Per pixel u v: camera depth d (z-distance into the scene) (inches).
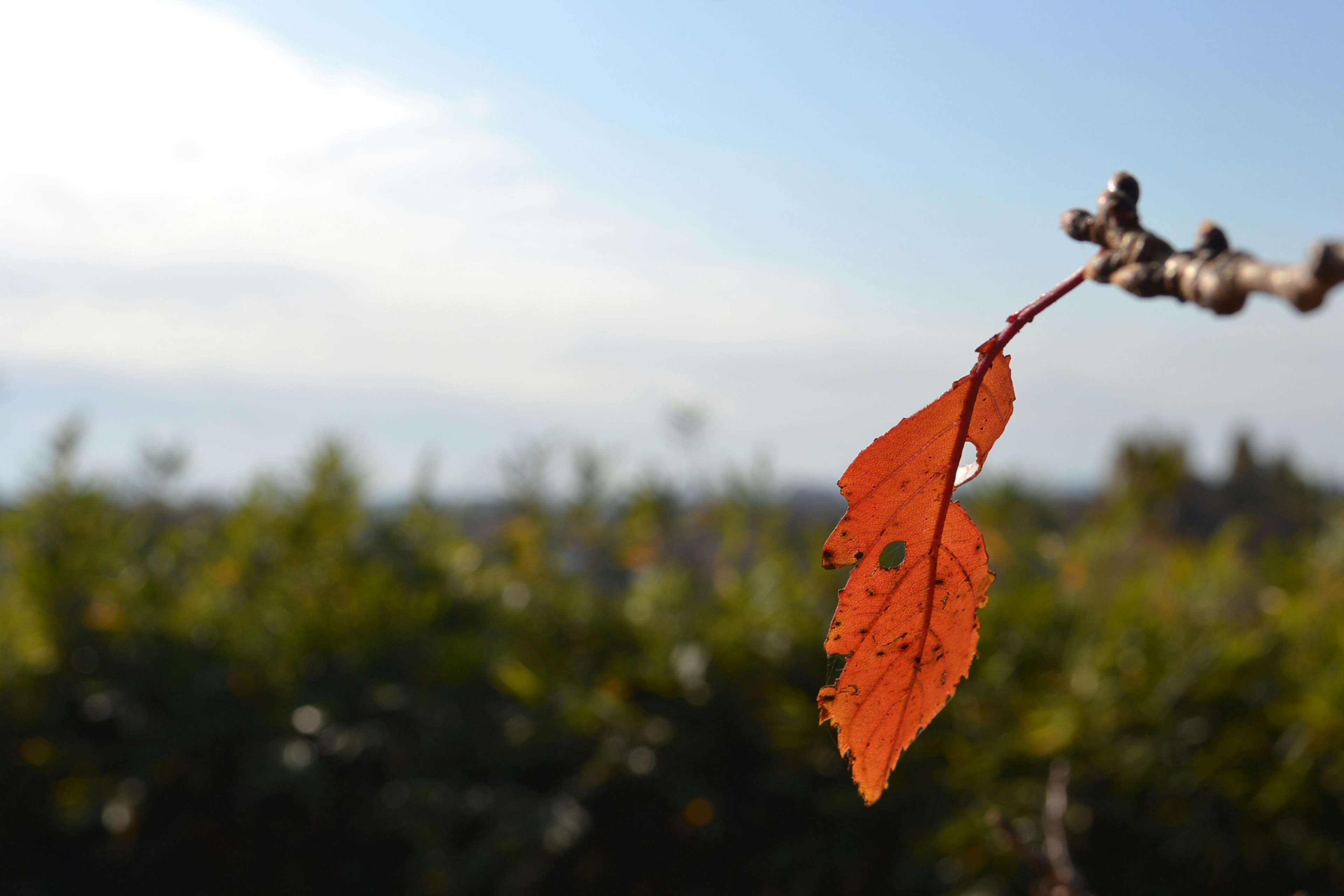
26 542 186.7
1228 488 291.6
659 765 162.4
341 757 167.8
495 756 164.6
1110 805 142.9
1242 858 139.8
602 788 164.7
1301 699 143.3
